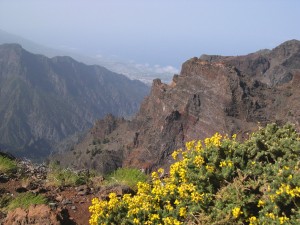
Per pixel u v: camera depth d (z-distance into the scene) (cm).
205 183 733
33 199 897
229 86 6581
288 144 804
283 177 680
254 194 686
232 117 6234
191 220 684
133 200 735
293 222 616
